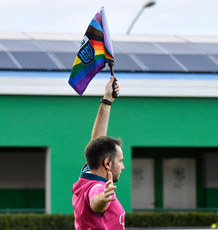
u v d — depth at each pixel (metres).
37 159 30.58
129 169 23.94
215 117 24.70
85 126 23.88
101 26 7.25
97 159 5.90
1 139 23.42
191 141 24.59
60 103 23.78
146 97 24.36
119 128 24.19
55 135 23.73
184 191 30.84
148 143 24.31
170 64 24.94
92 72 7.25
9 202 30.14
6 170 30.22
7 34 30.08
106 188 5.26
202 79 24.23
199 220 24.36
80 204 5.79
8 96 23.48
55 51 25.47
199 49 27.84
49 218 22.64
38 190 30.47
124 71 24.06
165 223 23.94
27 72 23.33
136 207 30.36
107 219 5.78
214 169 31.14
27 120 23.58
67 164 23.70
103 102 7.12
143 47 27.73
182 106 24.58
